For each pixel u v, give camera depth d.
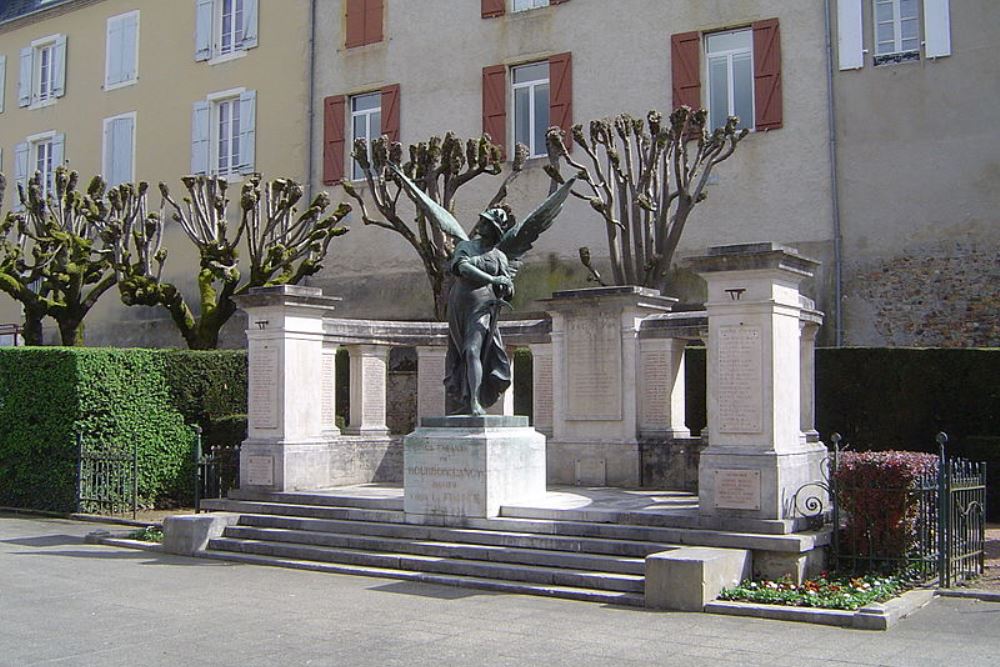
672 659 7.53
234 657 7.71
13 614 9.31
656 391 14.01
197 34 28.98
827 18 20.19
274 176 27.28
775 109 20.61
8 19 33.16
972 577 10.38
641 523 10.87
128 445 17.30
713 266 10.77
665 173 18.41
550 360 15.26
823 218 19.98
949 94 19.06
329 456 14.59
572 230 22.64
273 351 14.12
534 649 7.87
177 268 28.84
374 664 7.49
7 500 18.00
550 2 23.42
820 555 10.27
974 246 18.70
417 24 25.34
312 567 11.59
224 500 13.98
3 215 32.84
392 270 25.16
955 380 15.02
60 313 21.66
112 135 30.62
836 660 7.44
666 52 21.95
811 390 12.45
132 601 9.89
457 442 11.88
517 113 24.06
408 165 19.06
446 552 11.27
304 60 27.03
